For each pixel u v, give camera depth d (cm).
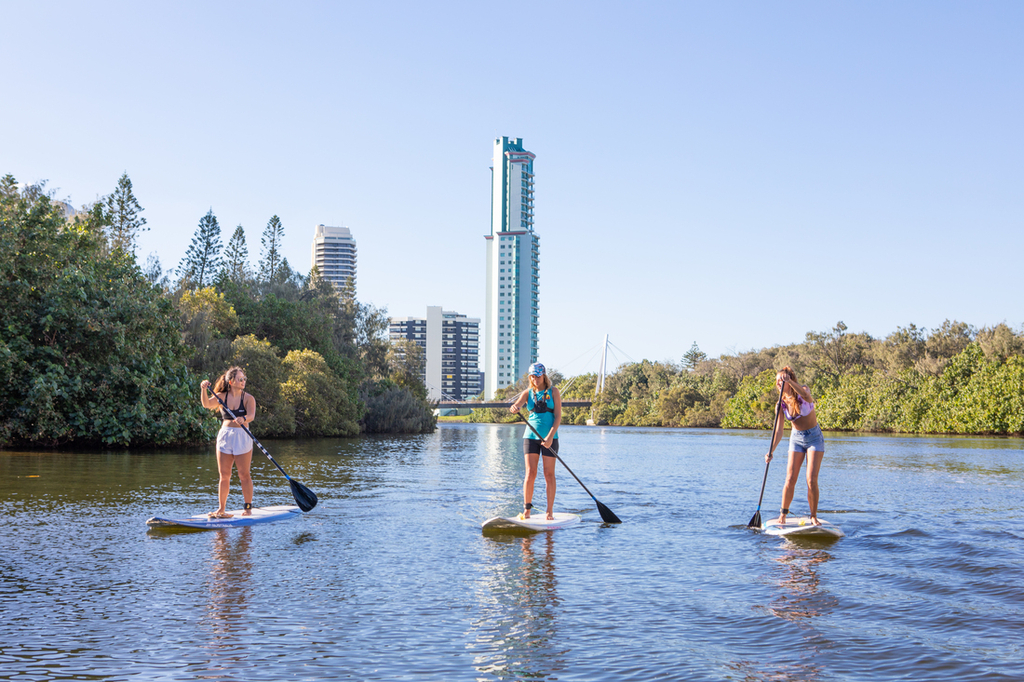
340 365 4844
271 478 1439
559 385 16275
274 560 662
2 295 2169
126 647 420
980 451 3088
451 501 1114
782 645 429
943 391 6378
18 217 2312
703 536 812
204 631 450
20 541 737
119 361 2272
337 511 991
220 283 5059
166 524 816
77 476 1381
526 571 625
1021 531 845
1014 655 411
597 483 1474
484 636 444
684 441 4516
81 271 2338
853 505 1108
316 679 371
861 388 7506
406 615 489
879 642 435
